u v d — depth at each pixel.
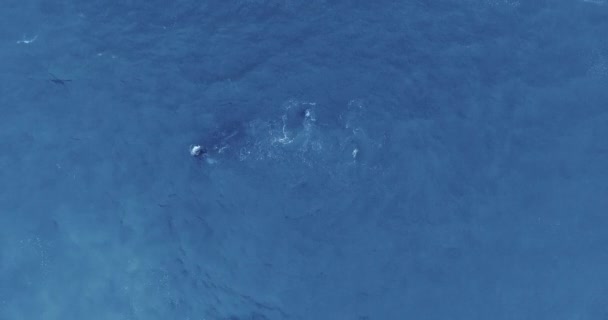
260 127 91.88
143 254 86.19
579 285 84.81
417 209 88.00
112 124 92.31
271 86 94.25
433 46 96.88
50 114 92.56
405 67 95.50
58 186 89.06
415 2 99.75
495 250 86.25
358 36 97.50
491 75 95.12
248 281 84.81
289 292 84.25
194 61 95.81
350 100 93.25
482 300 84.19
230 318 83.19
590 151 91.25
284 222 87.38
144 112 93.00
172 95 94.00
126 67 95.25
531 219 87.62
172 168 90.19
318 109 92.69
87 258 85.94
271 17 98.56
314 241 86.50
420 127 92.06
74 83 94.19
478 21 98.38
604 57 95.94
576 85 94.56
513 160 90.69
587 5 99.38
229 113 92.88
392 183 89.25
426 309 83.81
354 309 83.62
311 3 99.50
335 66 95.44
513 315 83.69
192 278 85.06
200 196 88.81
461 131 92.06
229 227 87.31
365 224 87.25
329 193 88.62
